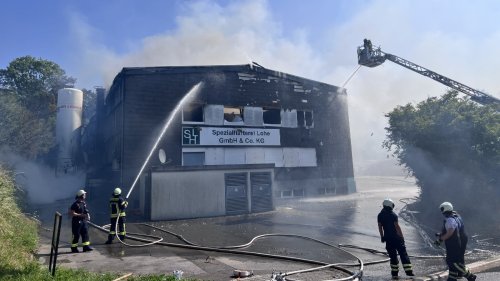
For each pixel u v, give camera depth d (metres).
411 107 19.08
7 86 45.66
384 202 7.04
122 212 10.48
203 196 16.06
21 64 46.22
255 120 23.88
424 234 11.62
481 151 14.82
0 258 6.34
